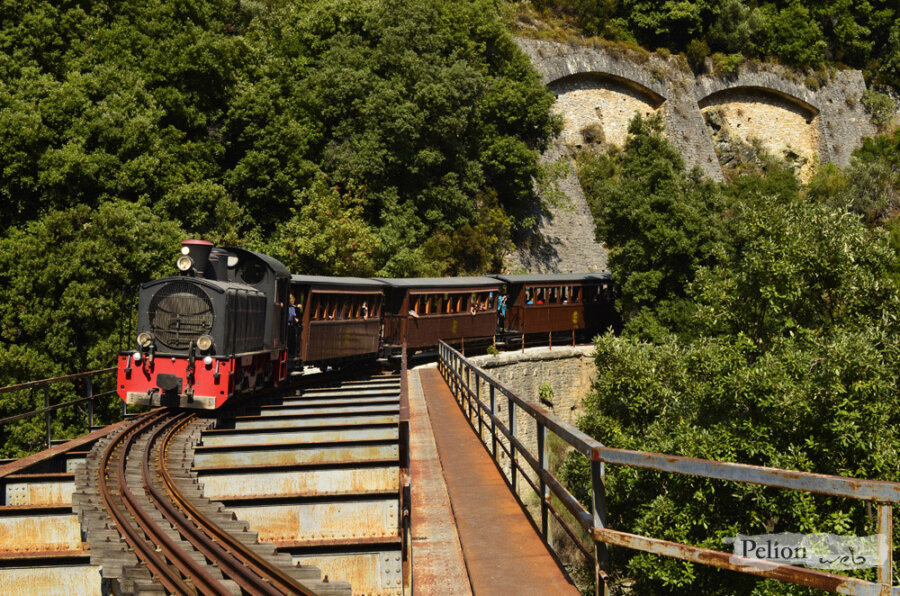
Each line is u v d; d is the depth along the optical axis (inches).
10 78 1325.0
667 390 869.2
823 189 2662.4
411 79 1857.8
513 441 338.3
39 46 1406.3
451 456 477.7
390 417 658.8
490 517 327.0
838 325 847.7
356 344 1025.5
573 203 2298.2
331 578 312.8
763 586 553.9
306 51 1923.0
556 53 2534.5
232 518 344.8
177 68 1546.5
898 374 702.5
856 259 881.5
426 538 316.5
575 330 1672.0
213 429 605.6
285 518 369.1
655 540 174.6
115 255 1118.4
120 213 1142.3
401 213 1772.9
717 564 161.3
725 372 794.8
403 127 1752.0
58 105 1289.4
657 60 2787.9
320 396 797.9
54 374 1039.6
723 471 158.6
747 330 923.4
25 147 1230.9
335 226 1481.3
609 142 2647.6
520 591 233.9
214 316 658.8
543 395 1492.4
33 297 1064.8
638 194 1599.4
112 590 303.7
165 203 1349.7
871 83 3356.3
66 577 338.0
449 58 1956.2
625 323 1627.7
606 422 954.1
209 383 648.4
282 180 1606.8
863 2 3348.9
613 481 782.5
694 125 2790.4
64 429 1032.2
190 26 1596.9
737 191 2332.7
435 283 1279.5
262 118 1640.0
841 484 140.0
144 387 668.7
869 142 3068.4
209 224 1453.0
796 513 575.2
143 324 676.1
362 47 1879.9
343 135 1803.6
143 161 1320.1
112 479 421.4
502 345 1480.1
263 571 267.4
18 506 376.8
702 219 1524.4
